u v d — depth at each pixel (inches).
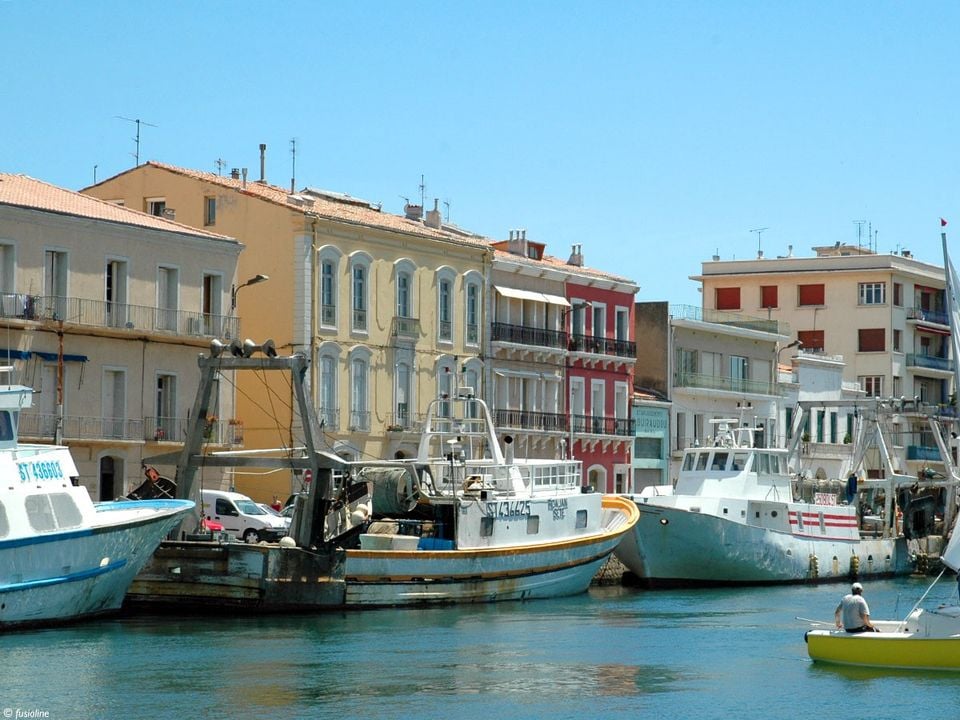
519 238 3718.0
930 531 3203.7
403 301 3240.7
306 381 2957.7
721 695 1496.1
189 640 1733.5
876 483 3043.8
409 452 3218.5
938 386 5246.1
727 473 2689.5
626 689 1523.1
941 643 1604.3
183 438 2773.1
